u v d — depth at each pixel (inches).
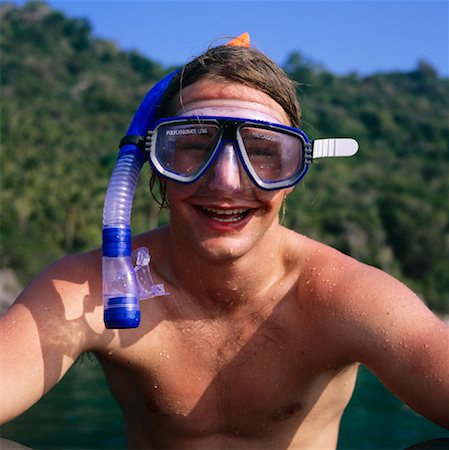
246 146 26.5
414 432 87.8
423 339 25.9
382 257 744.3
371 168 978.7
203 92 27.2
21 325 26.6
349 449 78.6
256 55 28.3
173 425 30.2
